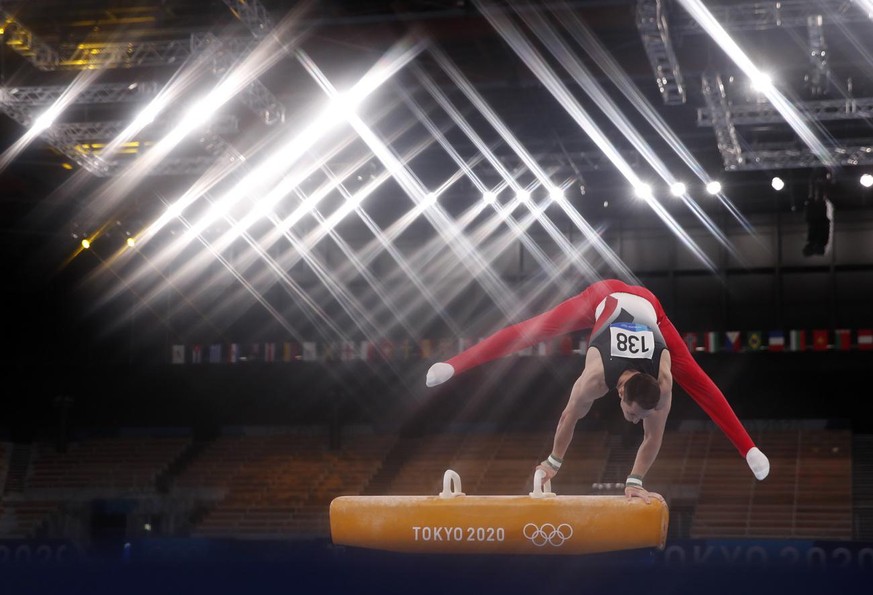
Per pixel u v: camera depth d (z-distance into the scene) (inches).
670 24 554.6
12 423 1088.8
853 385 962.7
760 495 869.2
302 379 1005.2
